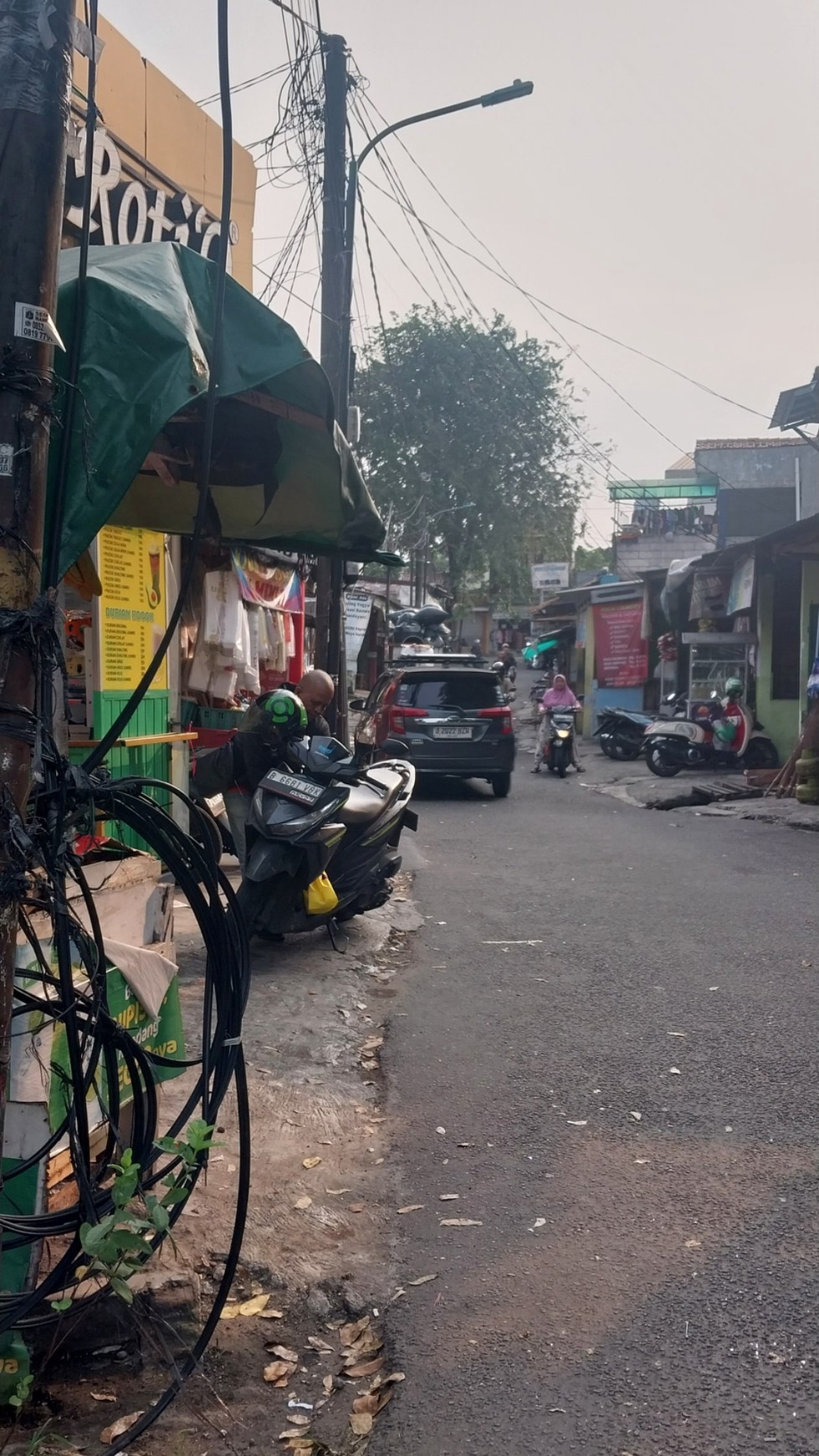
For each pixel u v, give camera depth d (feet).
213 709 34.94
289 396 11.75
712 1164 13.52
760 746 60.44
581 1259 11.46
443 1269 11.35
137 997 11.37
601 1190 12.94
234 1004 10.12
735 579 63.31
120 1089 11.35
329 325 38.22
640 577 86.17
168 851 9.87
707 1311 10.44
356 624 83.61
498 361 139.23
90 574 14.06
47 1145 9.17
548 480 144.36
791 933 24.85
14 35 7.63
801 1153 13.76
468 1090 16.02
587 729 95.25
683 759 59.82
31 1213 9.68
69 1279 9.25
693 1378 9.48
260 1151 13.92
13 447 7.63
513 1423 9.02
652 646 89.15
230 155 8.93
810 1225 11.98
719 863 34.06
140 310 9.17
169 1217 9.65
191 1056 16.89
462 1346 10.04
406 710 51.72
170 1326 9.83
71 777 8.40
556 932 25.41
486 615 206.49
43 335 7.72
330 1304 10.89
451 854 36.45
